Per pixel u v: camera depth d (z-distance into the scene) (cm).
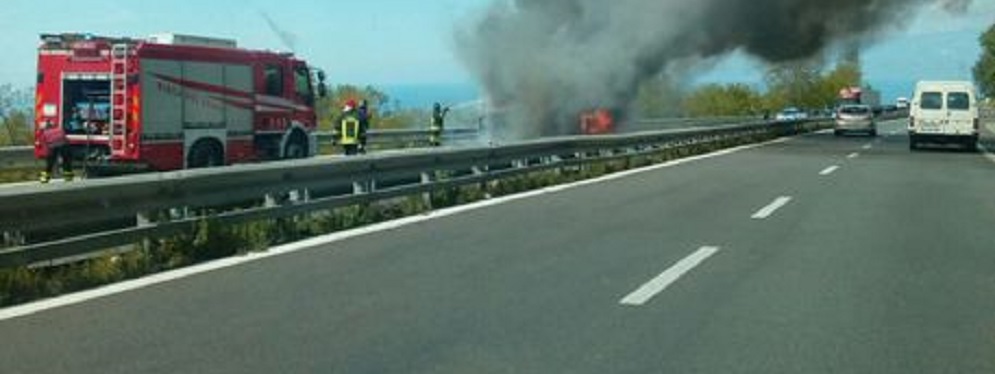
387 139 3631
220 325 774
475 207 1639
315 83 2823
